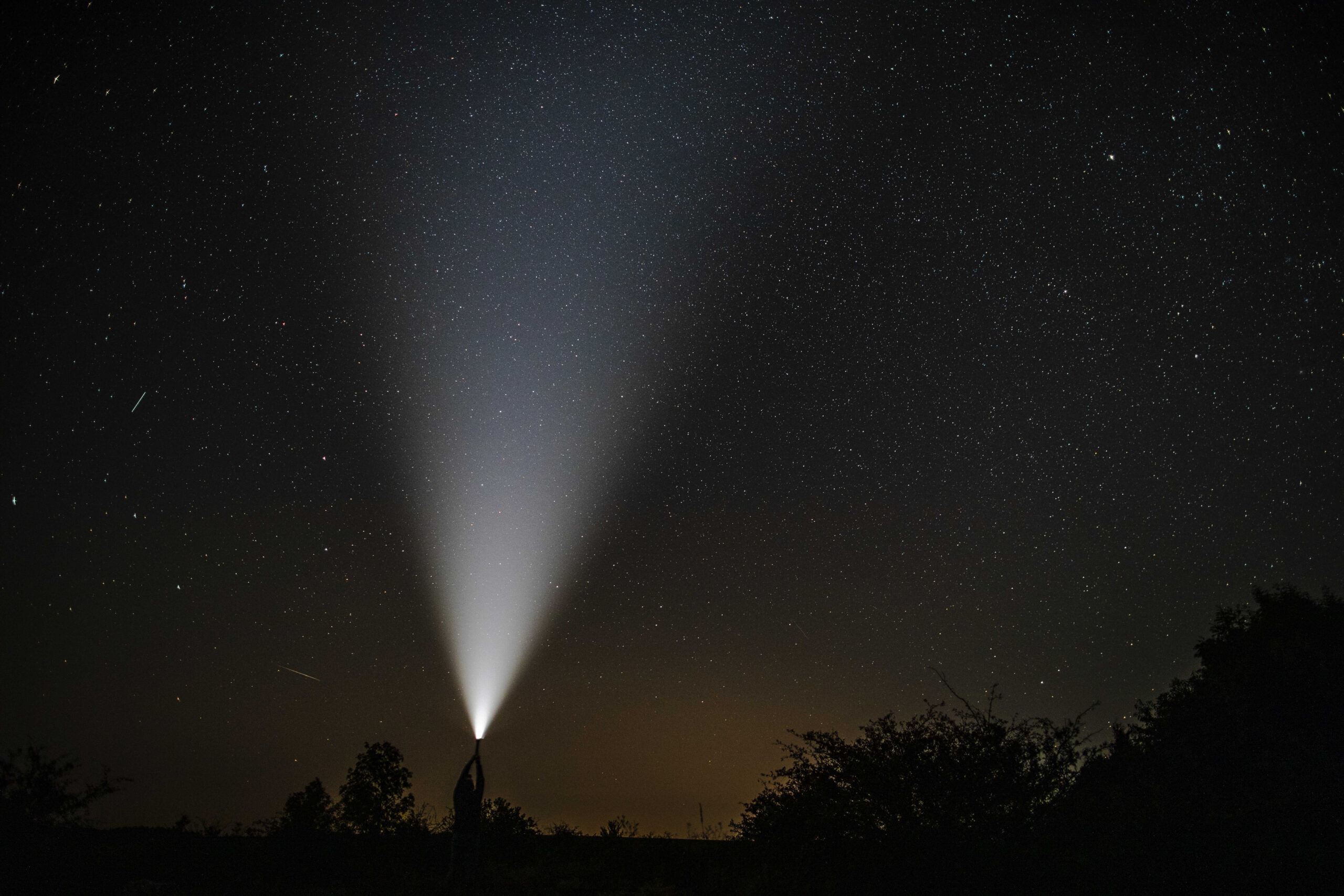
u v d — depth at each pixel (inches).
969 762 374.6
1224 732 394.3
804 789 402.3
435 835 514.0
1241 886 273.0
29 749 470.6
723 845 462.0
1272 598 536.1
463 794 389.4
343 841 467.8
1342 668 418.3
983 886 314.7
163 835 465.1
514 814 519.2
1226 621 551.2
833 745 401.7
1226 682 455.8
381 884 372.5
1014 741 383.9
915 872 332.5
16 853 374.9
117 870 370.3
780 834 403.9
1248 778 352.8
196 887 352.5
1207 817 306.3
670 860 436.8
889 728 397.7
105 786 482.9
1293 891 269.0
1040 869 311.7
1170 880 279.9
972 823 361.1
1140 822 309.0
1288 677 425.7
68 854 380.5
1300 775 346.6
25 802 442.6
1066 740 388.2
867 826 380.2
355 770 548.1
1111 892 284.2
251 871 393.1
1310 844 294.2
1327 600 506.6
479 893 359.9
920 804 371.9
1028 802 365.1
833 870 360.5
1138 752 387.9
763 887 354.6
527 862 453.7
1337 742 370.6
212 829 483.5
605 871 423.2
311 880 388.5
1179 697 451.2
